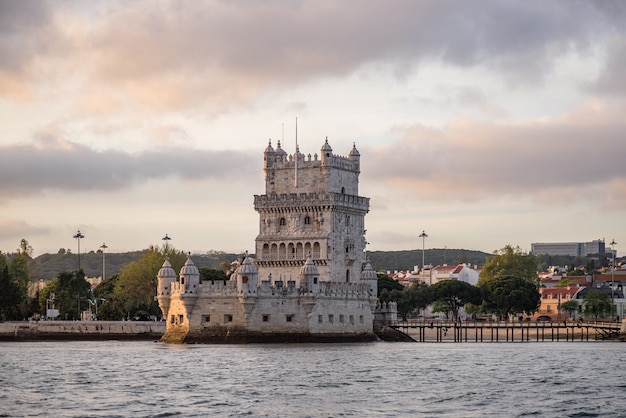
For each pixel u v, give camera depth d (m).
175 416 109.75
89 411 112.88
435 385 135.62
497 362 171.50
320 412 112.06
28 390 129.62
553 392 129.75
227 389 130.12
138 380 139.88
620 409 116.12
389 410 113.75
